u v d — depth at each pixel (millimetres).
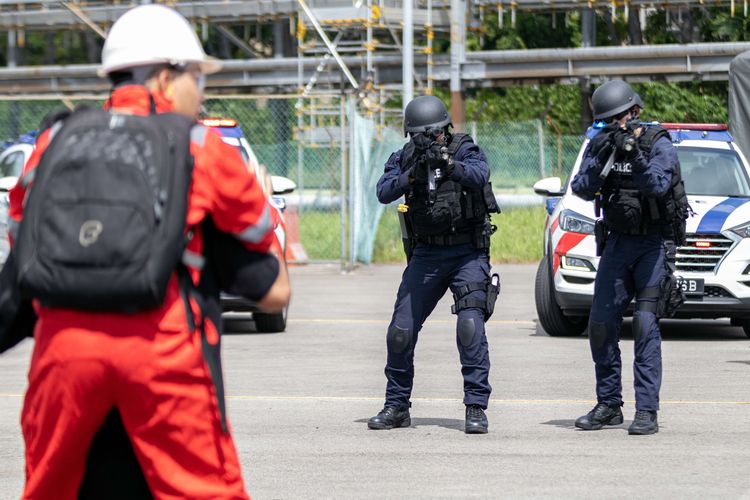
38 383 8641
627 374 26734
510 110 116125
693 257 31578
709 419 21516
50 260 8242
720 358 29234
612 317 20594
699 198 32938
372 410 22359
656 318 20406
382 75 84000
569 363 28297
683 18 109812
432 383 25531
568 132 115250
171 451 8609
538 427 20812
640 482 16828
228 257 8945
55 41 129250
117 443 9008
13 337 9305
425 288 20516
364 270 55969
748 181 34188
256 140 100500
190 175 8562
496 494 16109
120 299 8234
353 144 54938
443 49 108438
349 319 37938
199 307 8719
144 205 8289
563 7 84375
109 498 9055
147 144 8453
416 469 17609
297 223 58438
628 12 102000
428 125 19984
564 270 32000
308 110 75375
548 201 34625
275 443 19406
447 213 19984
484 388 20312
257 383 25406
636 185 19938
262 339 33094
